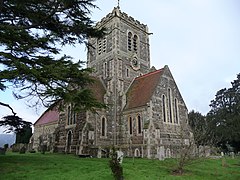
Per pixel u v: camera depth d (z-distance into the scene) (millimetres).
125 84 37219
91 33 14422
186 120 34531
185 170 18328
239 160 31109
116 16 39938
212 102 63562
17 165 15734
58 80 12383
